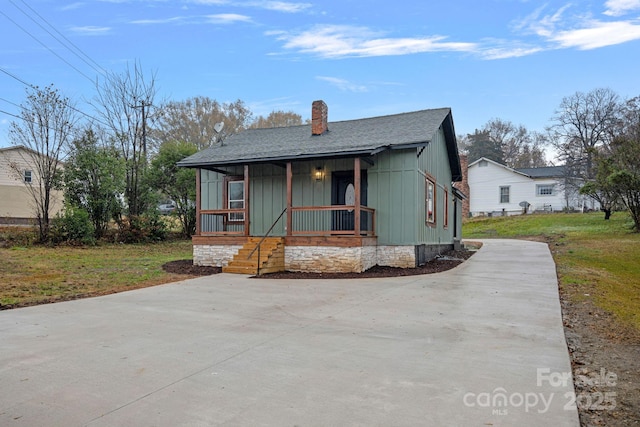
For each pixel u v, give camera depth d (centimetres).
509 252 1557
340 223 1338
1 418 299
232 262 1177
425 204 1352
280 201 1409
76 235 1723
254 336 521
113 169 1858
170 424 288
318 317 626
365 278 1045
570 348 472
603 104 3550
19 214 2433
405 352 451
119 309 691
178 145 2306
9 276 997
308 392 342
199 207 1363
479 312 646
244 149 1417
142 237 1962
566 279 945
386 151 1264
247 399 329
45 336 523
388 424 285
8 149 2406
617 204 2073
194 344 486
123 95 2130
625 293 855
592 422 294
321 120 1441
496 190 3494
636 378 379
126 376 382
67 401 328
